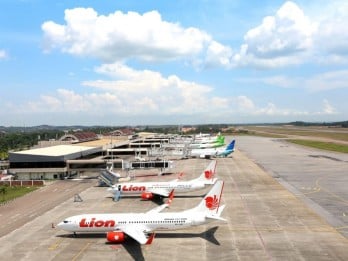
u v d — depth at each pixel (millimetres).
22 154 149625
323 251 61312
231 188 119000
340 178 139000
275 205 94938
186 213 68750
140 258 59094
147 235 68625
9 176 151500
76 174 159125
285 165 179250
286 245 64312
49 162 149125
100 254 61156
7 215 89938
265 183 128375
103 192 117312
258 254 60125
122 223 68375
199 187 104625
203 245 64625
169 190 104188
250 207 92875
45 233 73625
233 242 66062
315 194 109125
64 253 62031
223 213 86812
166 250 62375
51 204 101312
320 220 80125
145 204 98188
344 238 67938
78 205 99000
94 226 68938
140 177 149250
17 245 66625
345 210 89125
